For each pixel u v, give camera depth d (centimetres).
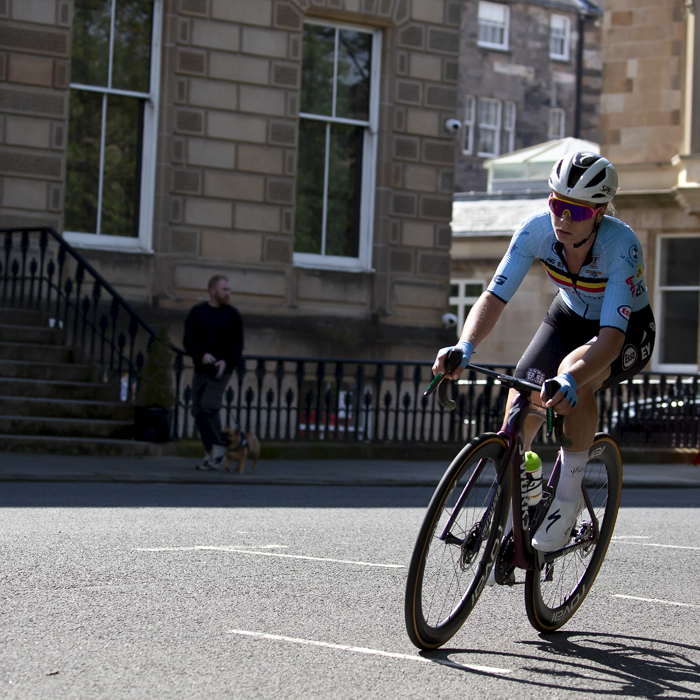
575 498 389
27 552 518
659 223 2180
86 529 602
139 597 429
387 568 523
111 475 902
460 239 2881
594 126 4488
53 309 1303
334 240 1555
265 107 1461
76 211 1374
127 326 1348
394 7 1556
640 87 2188
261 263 1459
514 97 4344
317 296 1506
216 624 389
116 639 362
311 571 505
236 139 1442
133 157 1405
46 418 1079
